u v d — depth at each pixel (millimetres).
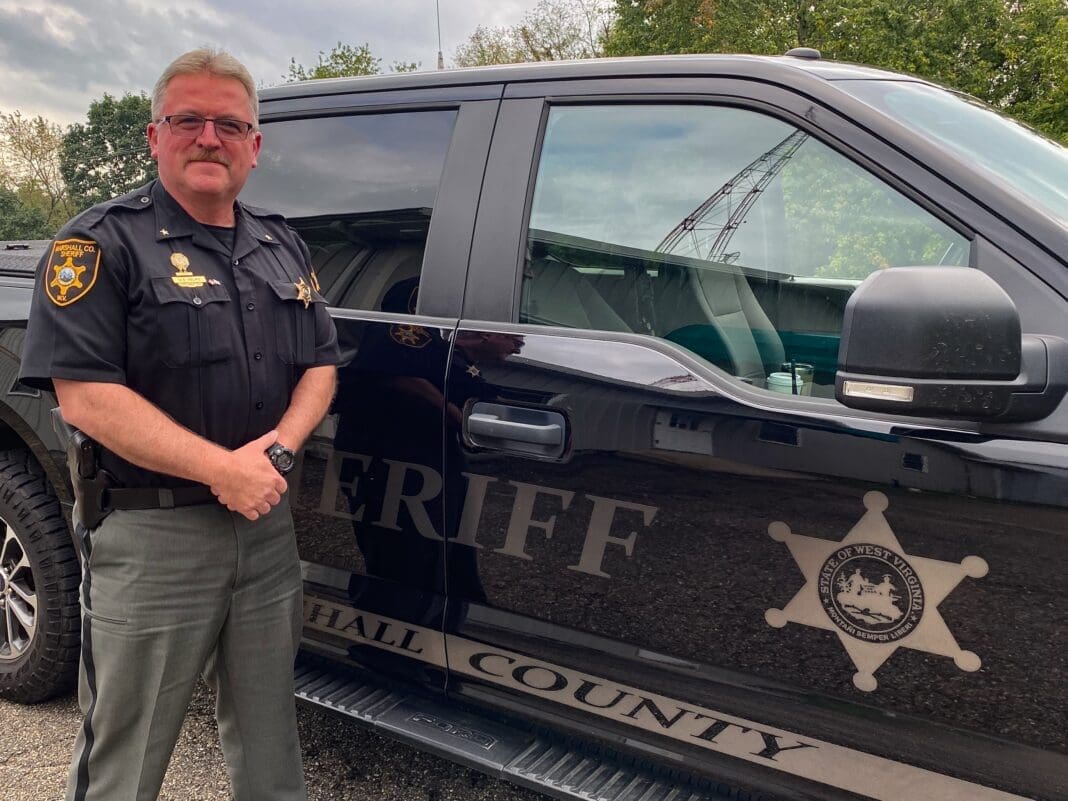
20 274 2488
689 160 1733
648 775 1737
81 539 1575
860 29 23172
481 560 1811
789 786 1553
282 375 1604
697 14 26922
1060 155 1789
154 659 1527
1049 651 1266
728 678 1563
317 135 2211
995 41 22312
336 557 2045
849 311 1253
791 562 1466
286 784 1764
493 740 1864
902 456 1359
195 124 1449
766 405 1491
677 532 1569
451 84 2025
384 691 2082
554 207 1837
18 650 2598
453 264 1889
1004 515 1279
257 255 1596
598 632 1691
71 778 1595
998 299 1157
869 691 1429
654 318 1757
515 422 1719
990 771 1346
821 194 1586
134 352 1442
